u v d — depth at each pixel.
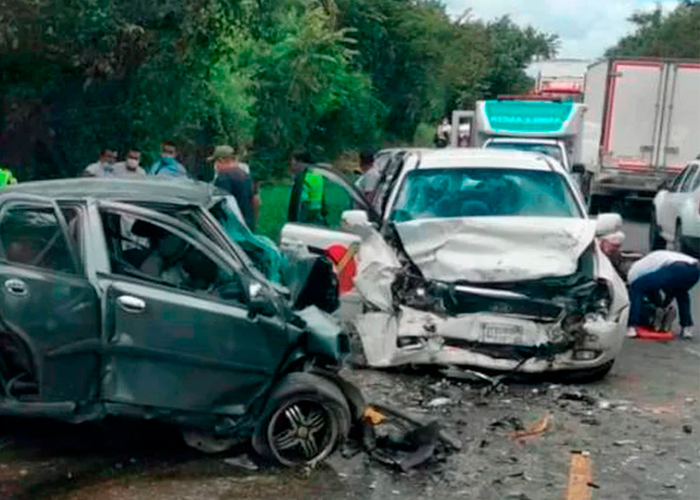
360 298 8.45
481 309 8.16
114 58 16.00
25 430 6.58
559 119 20.83
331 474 5.98
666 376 8.80
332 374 6.26
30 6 14.12
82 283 5.73
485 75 59.91
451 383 8.18
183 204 6.05
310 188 11.82
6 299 5.58
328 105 32.94
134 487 5.69
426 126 46.66
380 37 40.78
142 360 5.82
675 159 22.78
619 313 8.28
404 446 6.37
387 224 8.76
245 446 6.34
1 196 5.78
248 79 26.30
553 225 8.59
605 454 6.58
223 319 5.93
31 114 16.98
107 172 12.90
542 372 8.23
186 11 15.90
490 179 9.60
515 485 5.93
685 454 6.63
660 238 18.14
